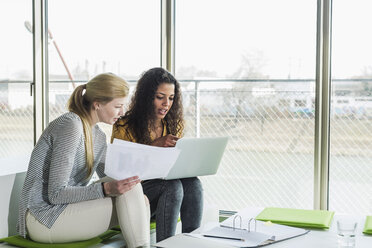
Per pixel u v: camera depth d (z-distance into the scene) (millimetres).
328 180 3287
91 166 2029
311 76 3695
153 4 3725
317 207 3262
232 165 4414
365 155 3947
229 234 1873
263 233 1839
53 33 3672
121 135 2383
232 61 3932
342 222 1659
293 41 3736
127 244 1931
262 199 4391
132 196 1919
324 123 3236
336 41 3506
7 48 3459
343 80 3611
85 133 1985
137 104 2412
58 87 3727
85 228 1906
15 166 2268
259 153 4227
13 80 3482
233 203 4508
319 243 1782
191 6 3832
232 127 4043
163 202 2141
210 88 3973
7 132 3533
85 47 3826
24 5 3459
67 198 1866
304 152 4059
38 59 3484
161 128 2516
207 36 3930
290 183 4234
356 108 3721
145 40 3773
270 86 3840
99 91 1978
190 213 2266
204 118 4027
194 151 2164
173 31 3686
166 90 2426
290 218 2166
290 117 3883
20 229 1942
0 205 2066
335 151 4035
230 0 3896
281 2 3760
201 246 1720
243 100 3943
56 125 1909
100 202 1914
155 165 1959
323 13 3199
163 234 2129
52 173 1863
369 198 4055
